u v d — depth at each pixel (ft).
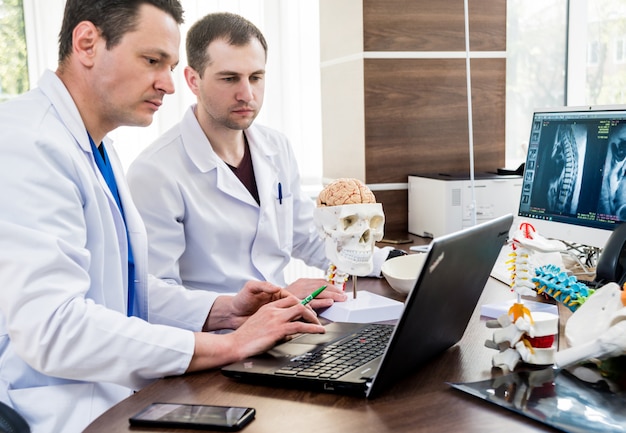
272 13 10.39
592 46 10.71
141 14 4.25
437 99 8.46
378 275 6.19
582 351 3.74
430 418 3.26
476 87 8.56
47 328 3.78
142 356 3.87
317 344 4.23
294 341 4.33
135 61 4.30
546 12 10.85
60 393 4.07
